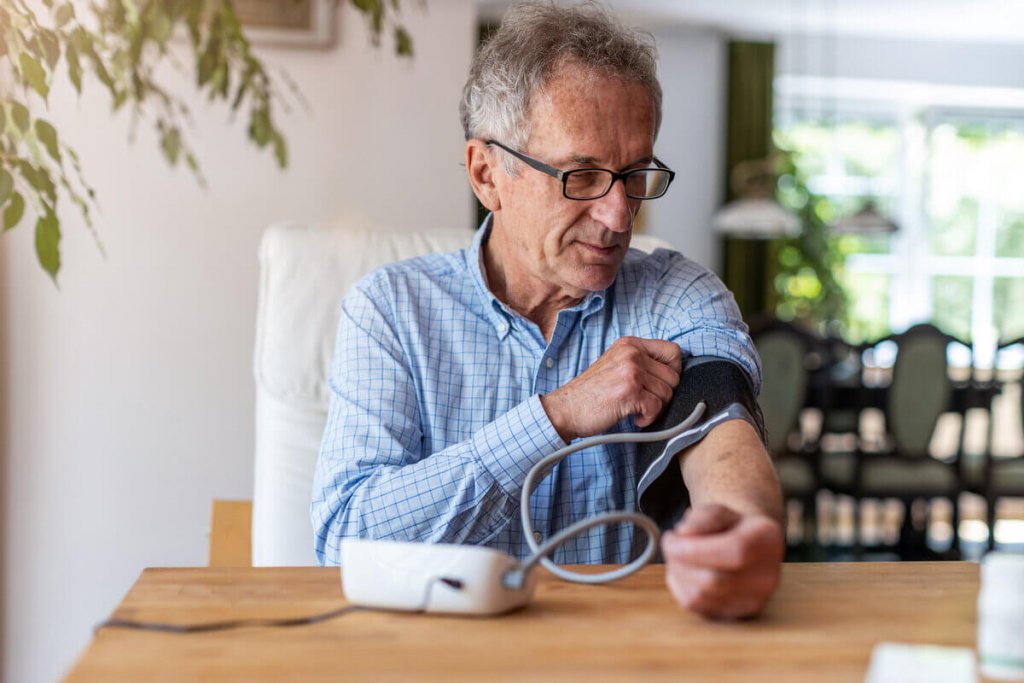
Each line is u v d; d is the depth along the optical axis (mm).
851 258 7887
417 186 2664
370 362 1287
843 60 7488
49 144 1656
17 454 2455
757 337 4188
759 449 1035
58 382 2459
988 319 7996
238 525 1775
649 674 646
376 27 2135
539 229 1177
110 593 2502
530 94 1156
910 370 4180
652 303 1321
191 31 1990
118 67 2000
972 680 594
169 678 631
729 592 739
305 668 650
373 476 1170
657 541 851
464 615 764
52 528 2475
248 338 2537
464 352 1306
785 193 7516
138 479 2502
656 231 7367
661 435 1061
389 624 747
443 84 2666
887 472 4230
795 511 5719
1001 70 7613
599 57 1146
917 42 7527
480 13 6547
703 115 7367
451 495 1124
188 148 2500
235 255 2533
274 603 795
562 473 1258
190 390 2516
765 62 7348
